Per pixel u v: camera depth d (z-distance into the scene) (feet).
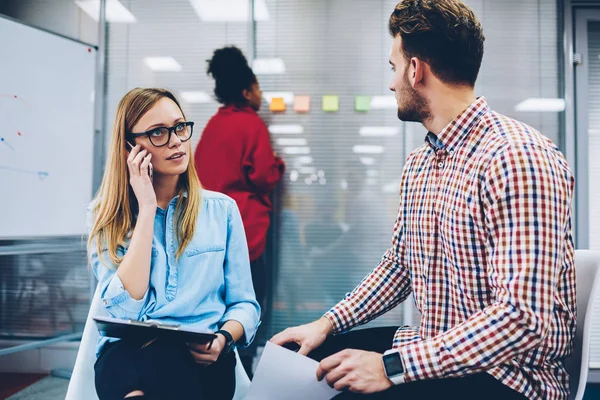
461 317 2.67
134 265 3.15
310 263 8.38
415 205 3.10
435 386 2.49
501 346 2.19
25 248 7.24
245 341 3.45
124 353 2.82
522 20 8.27
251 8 8.46
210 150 7.27
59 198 7.72
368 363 2.40
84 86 8.05
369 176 8.40
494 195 2.38
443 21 2.72
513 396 2.43
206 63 8.50
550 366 2.55
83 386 3.34
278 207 8.43
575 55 8.21
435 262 2.85
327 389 2.55
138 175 3.32
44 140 7.58
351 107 8.43
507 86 8.27
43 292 8.41
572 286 2.58
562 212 2.32
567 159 8.14
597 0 8.16
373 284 3.43
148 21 8.59
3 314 8.39
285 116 8.47
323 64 8.44
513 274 2.23
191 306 3.35
